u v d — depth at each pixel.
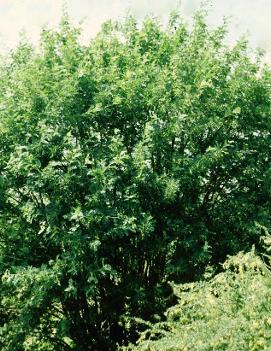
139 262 11.43
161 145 9.85
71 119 9.20
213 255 11.23
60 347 11.67
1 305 10.90
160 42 11.63
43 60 10.41
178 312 8.05
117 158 8.61
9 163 8.29
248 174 10.94
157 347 6.82
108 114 9.97
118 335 11.55
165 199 9.54
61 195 8.91
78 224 8.34
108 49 11.20
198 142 10.65
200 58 10.72
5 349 10.20
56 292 9.59
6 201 9.66
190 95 9.59
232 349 5.79
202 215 11.33
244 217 10.90
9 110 9.06
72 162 8.52
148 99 9.92
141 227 8.93
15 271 8.52
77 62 10.34
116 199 9.38
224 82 10.33
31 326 9.97
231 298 7.14
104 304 11.13
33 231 9.81
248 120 10.75
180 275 10.94
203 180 10.62
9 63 11.20
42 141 8.53
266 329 6.03
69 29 11.24
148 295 11.05
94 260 9.23
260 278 7.00
